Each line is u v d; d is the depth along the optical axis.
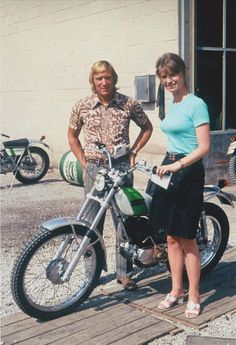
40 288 4.11
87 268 3.93
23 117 11.81
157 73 3.61
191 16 7.74
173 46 7.79
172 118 3.61
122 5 8.56
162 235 3.96
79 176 8.76
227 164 8.41
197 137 3.50
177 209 3.62
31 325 3.65
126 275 4.27
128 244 3.89
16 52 11.73
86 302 4.03
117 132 4.09
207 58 8.17
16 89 11.93
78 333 3.51
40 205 7.59
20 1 11.28
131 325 3.61
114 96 4.12
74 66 9.95
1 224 6.53
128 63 8.60
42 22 10.66
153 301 4.00
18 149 9.15
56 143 10.79
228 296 4.08
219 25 8.26
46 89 10.88
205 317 3.70
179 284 3.88
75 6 9.65
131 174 4.03
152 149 8.24
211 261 4.45
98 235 3.88
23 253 3.60
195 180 3.58
